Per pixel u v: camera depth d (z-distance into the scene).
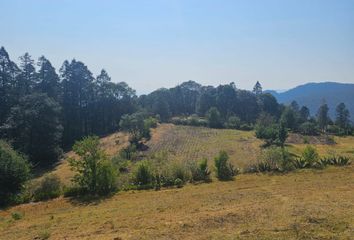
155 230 14.77
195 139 72.50
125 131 72.69
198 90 136.25
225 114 115.38
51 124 58.62
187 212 18.92
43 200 28.83
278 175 32.66
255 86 130.62
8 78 66.75
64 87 79.81
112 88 91.25
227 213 16.34
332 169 33.75
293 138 78.31
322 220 13.77
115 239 13.56
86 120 84.81
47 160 57.75
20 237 16.69
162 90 129.12
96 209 23.58
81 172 30.11
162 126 89.62
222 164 34.50
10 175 29.12
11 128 56.44
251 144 66.19
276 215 15.16
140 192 29.50
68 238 15.20
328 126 106.56
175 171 33.00
